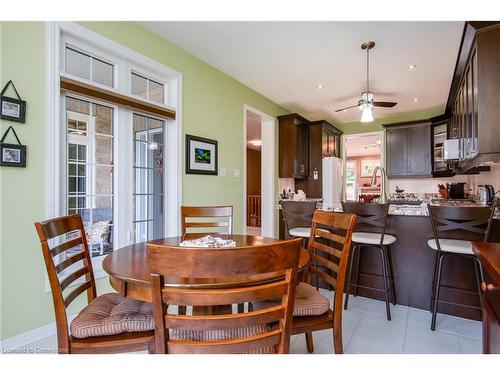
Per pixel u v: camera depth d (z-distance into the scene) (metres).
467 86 2.84
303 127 5.46
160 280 0.80
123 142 2.62
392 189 5.86
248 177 9.87
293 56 3.24
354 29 2.65
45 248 1.17
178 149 3.06
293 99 4.78
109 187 2.53
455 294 2.36
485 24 2.10
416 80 3.89
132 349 1.20
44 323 1.97
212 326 0.83
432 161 5.15
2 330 1.78
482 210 1.98
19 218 1.85
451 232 2.41
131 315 1.29
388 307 2.30
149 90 2.89
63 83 2.07
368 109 3.30
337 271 1.48
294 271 0.89
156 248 0.78
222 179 3.72
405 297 2.60
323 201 5.50
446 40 2.81
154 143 2.94
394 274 2.65
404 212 2.57
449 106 4.39
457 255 2.14
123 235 2.60
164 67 2.89
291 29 2.68
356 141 7.91
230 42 2.96
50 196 2.00
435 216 2.13
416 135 5.33
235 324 0.84
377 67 3.49
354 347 1.87
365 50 3.06
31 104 1.91
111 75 2.54
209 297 0.81
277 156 5.08
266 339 0.91
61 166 2.16
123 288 1.17
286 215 3.08
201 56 3.28
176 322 0.83
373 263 2.75
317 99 4.78
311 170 5.66
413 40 2.83
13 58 1.83
